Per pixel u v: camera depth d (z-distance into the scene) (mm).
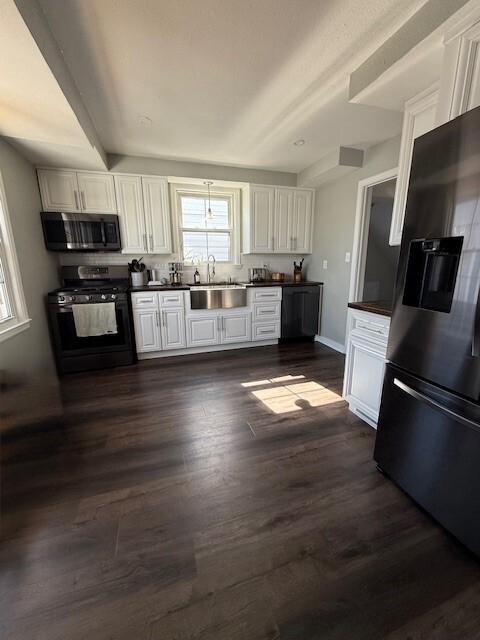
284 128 2607
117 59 1711
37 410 2301
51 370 2936
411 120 1780
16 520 1321
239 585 1052
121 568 1108
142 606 986
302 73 1863
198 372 3068
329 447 1832
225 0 1331
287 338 4223
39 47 1284
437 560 1141
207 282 4164
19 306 2350
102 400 2459
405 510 1375
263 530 1269
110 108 2270
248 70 1838
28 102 1737
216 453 1775
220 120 2486
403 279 1374
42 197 3041
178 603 996
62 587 1043
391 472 1523
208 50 1656
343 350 3727
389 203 4086
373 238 4531
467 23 1164
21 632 917
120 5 1346
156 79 1917
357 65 1751
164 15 1407
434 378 1250
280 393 2574
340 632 919
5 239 2250
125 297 3164
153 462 1698
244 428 2039
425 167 1223
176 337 3535
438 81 1589
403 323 1397
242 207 4148
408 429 1395
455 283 1125
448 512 1212
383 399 1552
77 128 2105
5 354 2062
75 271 3465
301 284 3977
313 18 1438
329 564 1123
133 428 2043
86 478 1574
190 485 1522
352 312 2133
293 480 1557
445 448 1207
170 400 2451
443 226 1160
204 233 4105
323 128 2613
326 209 3906
